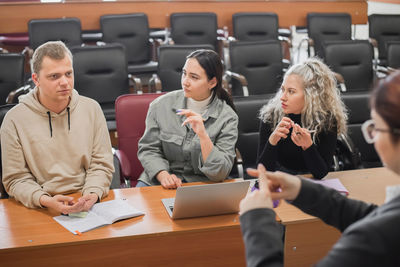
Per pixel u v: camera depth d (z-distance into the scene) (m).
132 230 1.75
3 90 3.88
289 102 2.28
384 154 0.88
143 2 5.70
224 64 4.96
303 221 1.83
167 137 2.32
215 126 2.30
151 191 2.12
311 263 1.91
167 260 1.78
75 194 2.06
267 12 5.60
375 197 2.05
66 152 2.10
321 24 5.62
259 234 0.98
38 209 1.92
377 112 0.88
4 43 5.67
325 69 2.28
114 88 4.09
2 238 1.68
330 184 2.14
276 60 4.60
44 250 1.66
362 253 0.82
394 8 7.23
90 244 1.69
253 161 2.91
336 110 2.30
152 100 2.67
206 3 5.87
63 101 2.05
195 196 1.75
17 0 5.81
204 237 1.79
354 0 6.21
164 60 4.21
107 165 2.17
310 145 2.18
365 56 4.62
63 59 1.96
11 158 2.02
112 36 5.14
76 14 5.59
